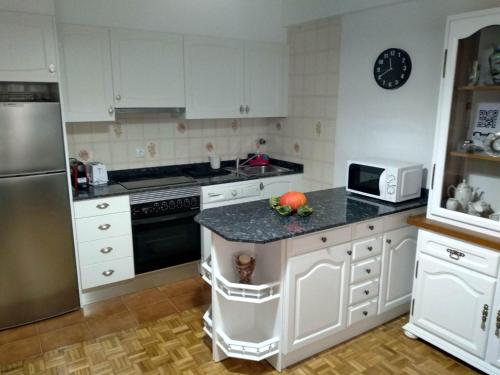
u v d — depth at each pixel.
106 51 2.99
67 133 3.25
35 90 2.93
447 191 2.48
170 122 3.74
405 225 2.67
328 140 3.62
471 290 2.25
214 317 2.33
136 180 3.45
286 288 2.16
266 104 3.91
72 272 2.92
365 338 2.64
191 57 3.38
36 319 2.85
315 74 3.67
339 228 2.30
